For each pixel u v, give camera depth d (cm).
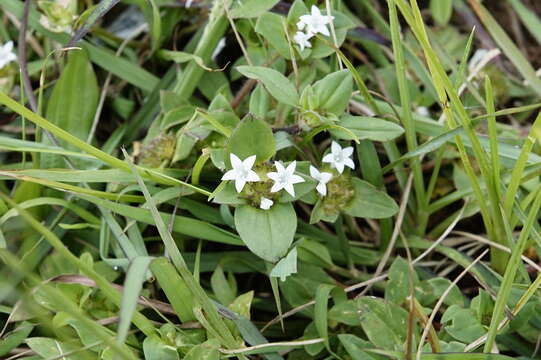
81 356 49
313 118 50
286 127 51
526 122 57
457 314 49
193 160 52
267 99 52
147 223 51
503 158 51
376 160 52
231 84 55
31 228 51
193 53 55
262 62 54
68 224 52
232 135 49
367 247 54
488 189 50
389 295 50
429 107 57
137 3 54
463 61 50
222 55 56
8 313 51
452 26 59
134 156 53
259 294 53
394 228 54
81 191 50
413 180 54
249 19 53
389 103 52
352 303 50
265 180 49
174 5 55
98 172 50
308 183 50
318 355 51
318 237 53
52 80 55
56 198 52
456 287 51
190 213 52
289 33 52
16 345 50
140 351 50
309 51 52
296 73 52
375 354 49
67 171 50
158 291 52
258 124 49
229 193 49
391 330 49
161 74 56
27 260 51
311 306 51
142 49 56
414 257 54
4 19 56
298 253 52
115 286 50
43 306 50
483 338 49
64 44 54
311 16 51
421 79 55
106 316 50
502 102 57
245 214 49
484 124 55
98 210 52
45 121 48
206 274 53
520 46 59
